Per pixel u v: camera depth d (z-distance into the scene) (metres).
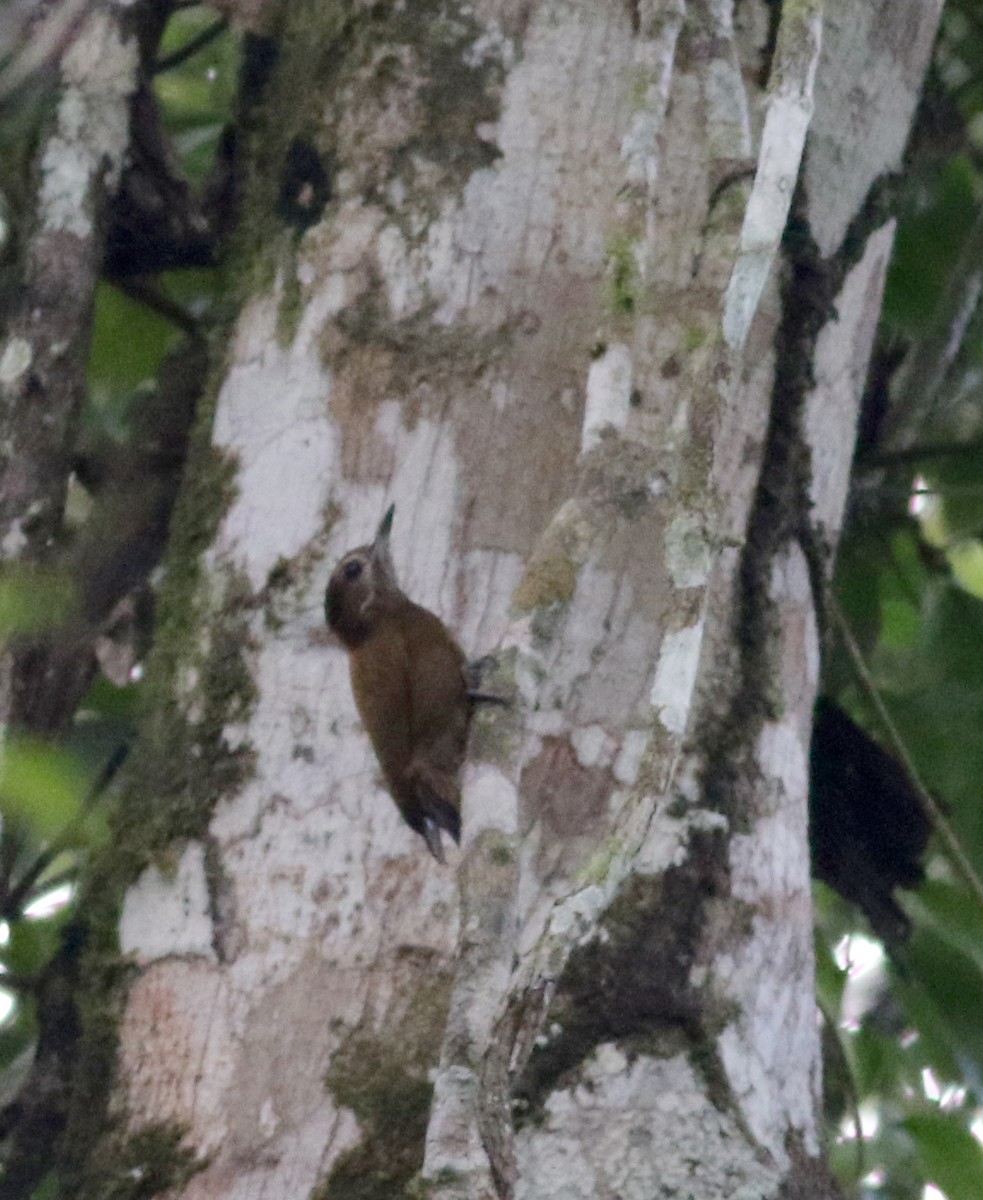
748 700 8.28
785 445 8.73
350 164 8.76
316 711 8.01
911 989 11.13
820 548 8.82
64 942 8.52
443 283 8.45
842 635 11.51
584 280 8.40
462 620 8.07
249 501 8.40
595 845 7.66
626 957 7.59
